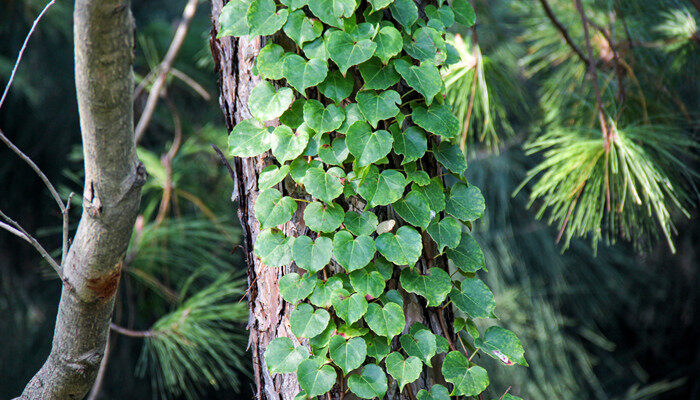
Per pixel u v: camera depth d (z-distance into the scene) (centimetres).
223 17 287
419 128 289
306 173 286
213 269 399
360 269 287
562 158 327
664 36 373
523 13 423
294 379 290
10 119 563
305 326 287
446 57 292
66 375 301
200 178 515
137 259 379
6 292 564
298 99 288
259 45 291
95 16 274
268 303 293
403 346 288
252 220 295
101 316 299
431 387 290
